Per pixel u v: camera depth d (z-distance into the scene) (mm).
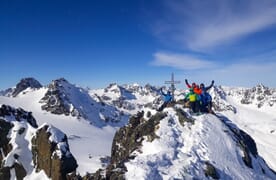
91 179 23641
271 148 175875
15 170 29641
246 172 29125
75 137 119375
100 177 23203
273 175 35094
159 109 38219
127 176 22453
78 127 157375
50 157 28453
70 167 27797
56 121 161500
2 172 29438
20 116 35812
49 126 30141
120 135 39656
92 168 52875
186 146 29516
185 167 25344
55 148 28531
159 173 23750
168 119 33188
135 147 30625
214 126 33281
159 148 28641
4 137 32031
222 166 27922
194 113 34969
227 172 27484
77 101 196250
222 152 29828
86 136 136375
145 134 32875
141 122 37406
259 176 30188
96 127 171750
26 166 29938
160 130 31172
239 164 29656
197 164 26484
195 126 32469
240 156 30984
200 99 35250
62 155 27719
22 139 31703
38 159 29781
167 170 24500
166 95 39562
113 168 24359
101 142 122938
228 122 40500
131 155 28891
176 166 25453
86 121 172875
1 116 33406
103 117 195750
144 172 22906
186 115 34156
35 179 28391
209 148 29562
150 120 34156
